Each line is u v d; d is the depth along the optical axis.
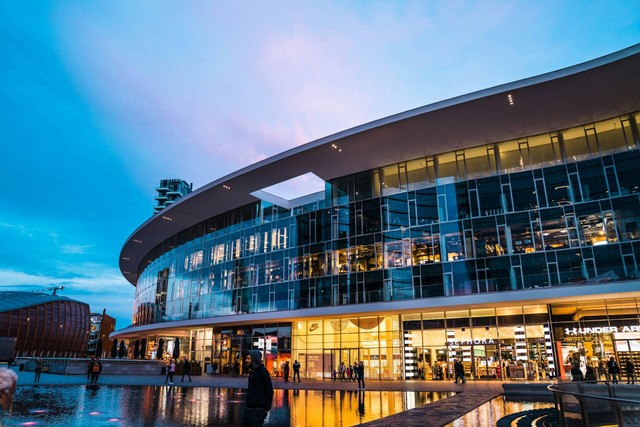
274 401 19.70
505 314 33.38
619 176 29.92
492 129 32.91
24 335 104.56
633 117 30.36
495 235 32.84
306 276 40.66
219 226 50.47
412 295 34.69
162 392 24.98
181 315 52.25
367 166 38.69
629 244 28.67
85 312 127.12
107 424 13.16
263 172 41.56
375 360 37.53
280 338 43.44
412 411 14.33
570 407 10.30
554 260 30.59
